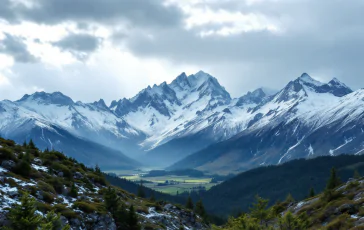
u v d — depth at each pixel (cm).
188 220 12138
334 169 12125
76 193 8088
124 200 10450
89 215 7119
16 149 9506
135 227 7850
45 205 6525
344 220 7025
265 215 7756
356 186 9181
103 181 10681
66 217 6562
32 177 7856
